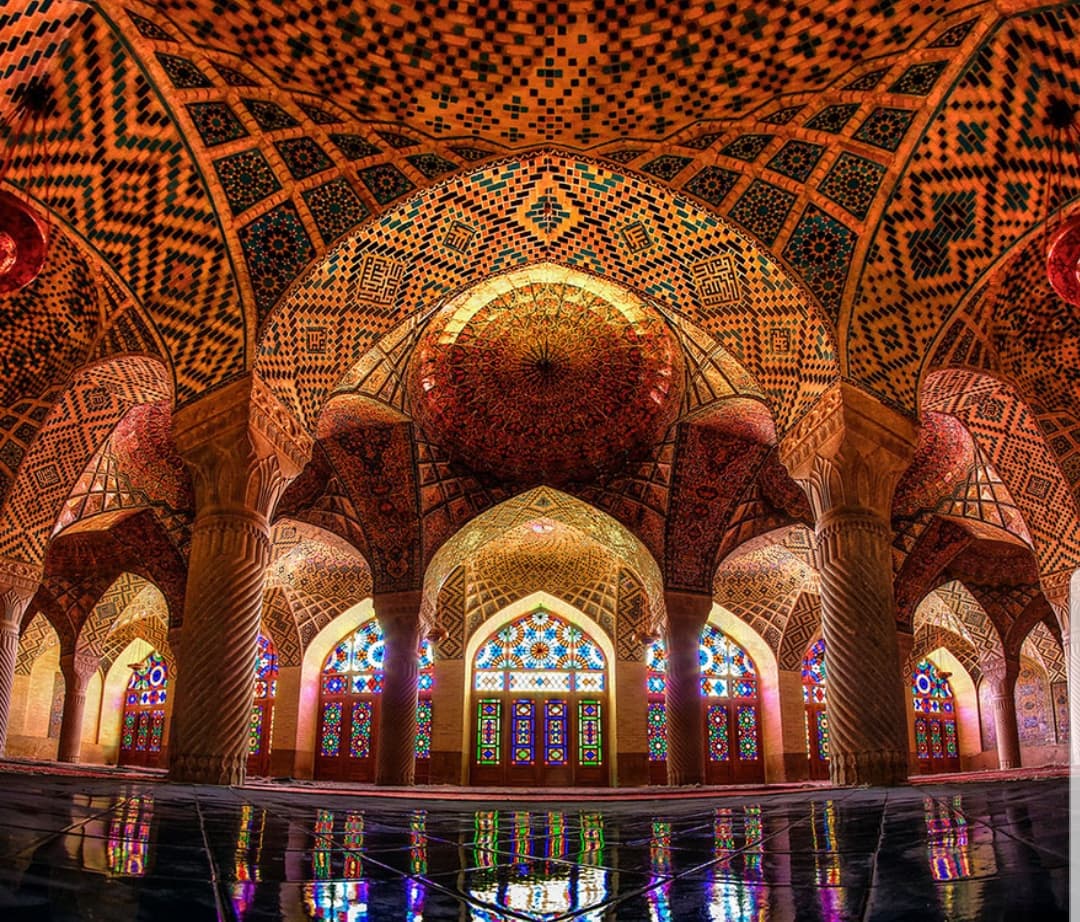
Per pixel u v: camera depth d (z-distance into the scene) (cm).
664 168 575
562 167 582
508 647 1238
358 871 142
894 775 515
